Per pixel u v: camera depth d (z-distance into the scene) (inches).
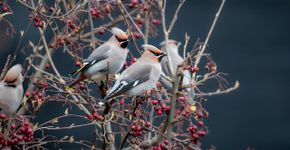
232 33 721.6
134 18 493.7
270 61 717.9
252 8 727.1
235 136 694.5
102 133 410.6
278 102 707.4
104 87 428.8
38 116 636.1
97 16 465.1
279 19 725.3
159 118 523.2
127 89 436.5
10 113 430.0
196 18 718.5
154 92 417.7
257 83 711.7
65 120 640.4
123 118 408.8
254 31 722.8
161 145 399.9
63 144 627.8
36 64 520.7
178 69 405.1
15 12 641.6
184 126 492.7
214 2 723.4
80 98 429.1
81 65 448.5
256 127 698.2
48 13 509.4
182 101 405.7
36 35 634.2
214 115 695.1
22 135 392.8
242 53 717.9
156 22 497.7
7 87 427.2
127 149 414.3
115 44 467.5
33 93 409.4
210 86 687.1
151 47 455.8
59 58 662.5
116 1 454.6
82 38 473.4
